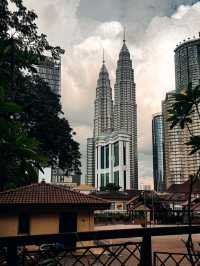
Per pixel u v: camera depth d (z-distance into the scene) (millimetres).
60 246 2934
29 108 27828
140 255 2910
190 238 3764
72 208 20562
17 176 3400
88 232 2668
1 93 3350
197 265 3762
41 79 30375
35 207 19594
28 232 19531
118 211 61469
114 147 155500
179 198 55625
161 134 159375
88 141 191000
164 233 2967
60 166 34719
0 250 2451
